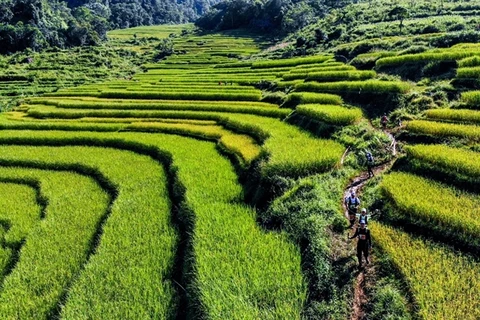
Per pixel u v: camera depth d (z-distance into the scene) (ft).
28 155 118.73
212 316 48.39
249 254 59.62
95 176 105.19
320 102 125.80
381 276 50.60
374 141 89.30
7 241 77.66
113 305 55.26
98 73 314.35
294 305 49.78
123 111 158.30
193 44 425.28
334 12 340.39
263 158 88.28
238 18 499.10
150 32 579.89
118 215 78.43
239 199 80.28
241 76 216.74
